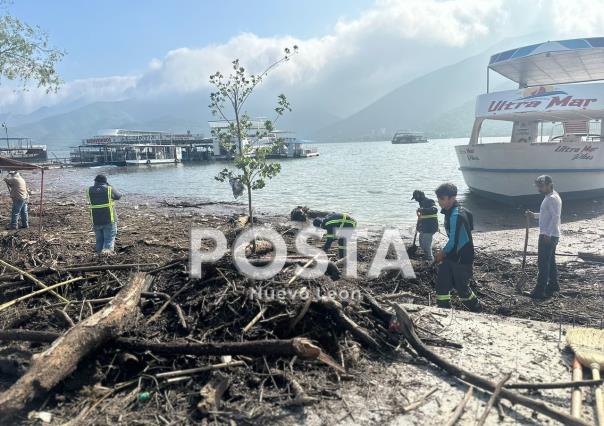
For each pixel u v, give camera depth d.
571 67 18.44
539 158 17.62
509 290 7.68
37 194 28.27
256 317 4.81
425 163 53.91
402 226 14.47
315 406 3.80
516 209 18.39
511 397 3.73
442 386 4.12
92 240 11.17
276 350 4.11
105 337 4.25
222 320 4.93
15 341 4.96
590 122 19.59
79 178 44.97
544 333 5.33
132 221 15.43
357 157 76.94
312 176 37.31
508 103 18.31
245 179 7.69
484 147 18.84
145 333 4.74
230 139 7.66
